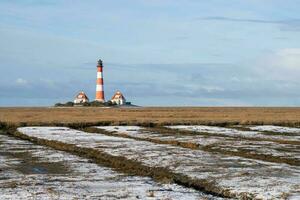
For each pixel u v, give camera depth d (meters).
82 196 25.56
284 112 158.00
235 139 59.94
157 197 25.41
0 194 26.00
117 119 99.25
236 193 27.22
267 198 25.48
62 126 83.50
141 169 36.56
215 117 112.12
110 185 29.23
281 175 32.88
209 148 50.84
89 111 165.88
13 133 71.88
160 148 48.72
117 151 46.31
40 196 25.47
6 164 38.53
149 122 87.00
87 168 36.62
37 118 105.56
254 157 44.19
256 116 119.44
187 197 25.55
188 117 111.62
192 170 35.12
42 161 40.25
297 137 64.56
